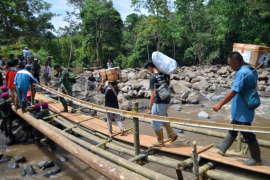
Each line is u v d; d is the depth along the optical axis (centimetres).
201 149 309
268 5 2439
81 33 3803
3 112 589
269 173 231
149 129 686
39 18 3153
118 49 4272
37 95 867
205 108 945
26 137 628
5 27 2742
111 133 445
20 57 986
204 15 3186
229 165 280
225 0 2703
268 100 1045
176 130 654
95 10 3347
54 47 3528
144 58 4072
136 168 280
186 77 1556
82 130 486
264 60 251
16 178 428
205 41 3228
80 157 335
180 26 3341
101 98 998
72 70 2234
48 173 438
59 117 600
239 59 259
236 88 245
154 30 3384
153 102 318
